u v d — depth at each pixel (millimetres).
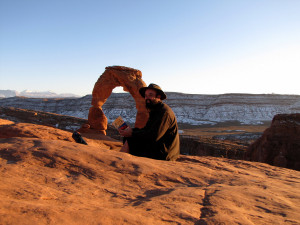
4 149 3047
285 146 22922
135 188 2373
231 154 30766
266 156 23641
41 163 2705
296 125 23312
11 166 2471
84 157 2998
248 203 2031
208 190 2344
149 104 4383
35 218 1324
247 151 28516
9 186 1893
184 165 3418
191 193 2186
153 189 2359
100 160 2990
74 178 2424
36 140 3570
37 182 2184
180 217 1630
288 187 2787
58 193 1967
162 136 4363
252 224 1593
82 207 1648
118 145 9508
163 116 4199
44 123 47781
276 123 24297
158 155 4277
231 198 2090
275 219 1724
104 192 2178
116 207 1746
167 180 2713
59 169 2605
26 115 51312
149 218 1563
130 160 3115
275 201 2133
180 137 42344
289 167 22125
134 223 1455
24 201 1625
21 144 3305
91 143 8156
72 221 1365
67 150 3143
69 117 53875
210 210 1791
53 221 1325
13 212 1357
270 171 3902
